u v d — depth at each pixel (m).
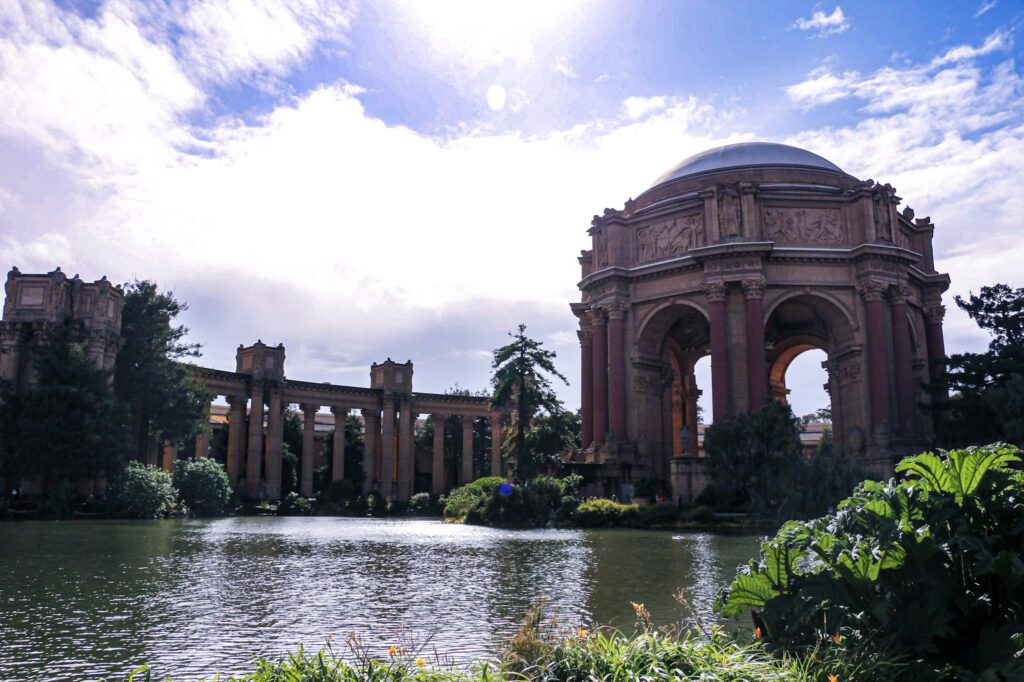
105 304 56.84
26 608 14.46
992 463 8.84
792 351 87.38
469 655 10.77
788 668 7.58
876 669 7.73
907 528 8.59
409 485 91.50
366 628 12.74
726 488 48.94
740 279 61.69
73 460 48.84
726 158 72.31
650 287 68.06
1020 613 8.22
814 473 43.56
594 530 42.75
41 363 51.34
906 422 61.31
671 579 19.36
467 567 22.11
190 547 27.97
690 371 90.75
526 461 53.78
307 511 78.50
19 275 55.34
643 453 65.94
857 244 64.31
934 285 71.50
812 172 69.31
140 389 60.28
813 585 8.98
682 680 7.14
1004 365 50.19
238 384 80.44
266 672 7.61
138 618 13.52
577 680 7.62
